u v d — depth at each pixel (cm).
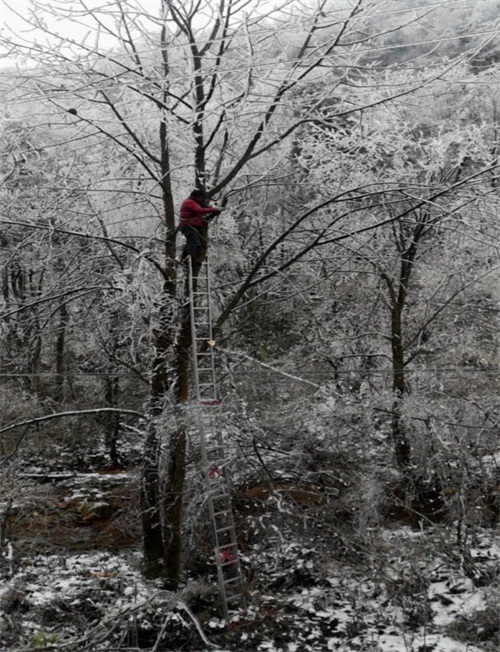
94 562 1268
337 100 1292
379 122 1223
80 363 2053
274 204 1603
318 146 1291
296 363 1719
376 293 1600
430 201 1159
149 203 1363
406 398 1359
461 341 1653
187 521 1146
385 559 1118
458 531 1215
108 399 1950
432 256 1619
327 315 1770
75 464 1927
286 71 1105
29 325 1419
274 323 1858
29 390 1903
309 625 1030
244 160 1152
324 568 1159
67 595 1109
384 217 1428
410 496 1269
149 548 1188
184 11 1080
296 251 1510
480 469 1391
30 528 1374
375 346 1711
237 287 1545
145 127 1246
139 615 1035
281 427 1395
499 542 1257
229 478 1196
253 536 1270
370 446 1419
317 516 1252
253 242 1619
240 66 1052
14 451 1209
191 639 990
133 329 1181
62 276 1329
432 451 1342
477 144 1227
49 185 1224
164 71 1138
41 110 1224
